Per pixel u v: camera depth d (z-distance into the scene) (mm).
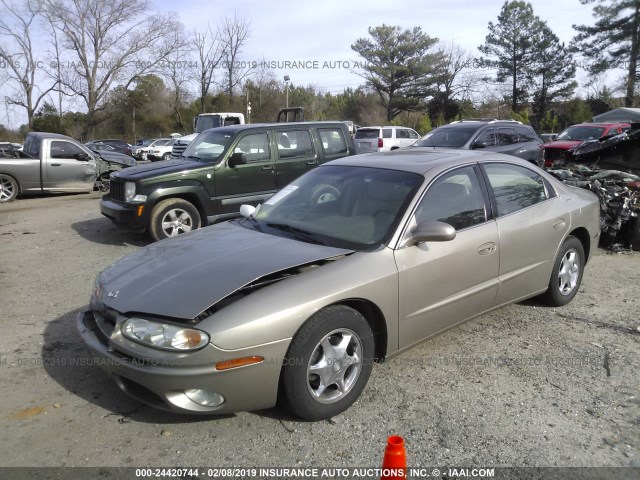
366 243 3617
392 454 2201
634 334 4590
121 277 3514
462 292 3982
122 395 3562
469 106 56875
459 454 2979
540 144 13070
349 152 9352
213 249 3686
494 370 3930
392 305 3512
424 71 51938
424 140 12609
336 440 3088
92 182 13781
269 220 4191
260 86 42062
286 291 3117
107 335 3211
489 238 4117
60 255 7355
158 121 57688
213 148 8258
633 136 8625
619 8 42812
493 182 4395
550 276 4859
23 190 12883
